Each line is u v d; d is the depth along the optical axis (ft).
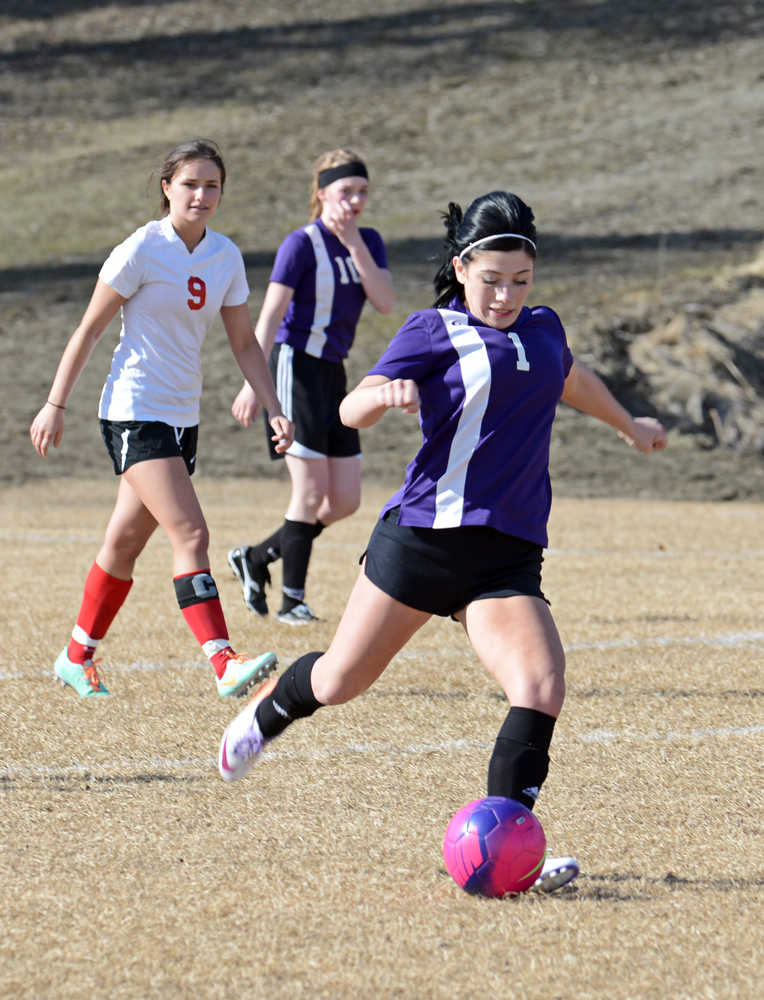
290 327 88.84
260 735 48.39
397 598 44.60
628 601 99.35
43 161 406.82
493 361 44.06
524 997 35.14
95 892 42.27
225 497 173.68
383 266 91.66
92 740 60.13
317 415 88.69
